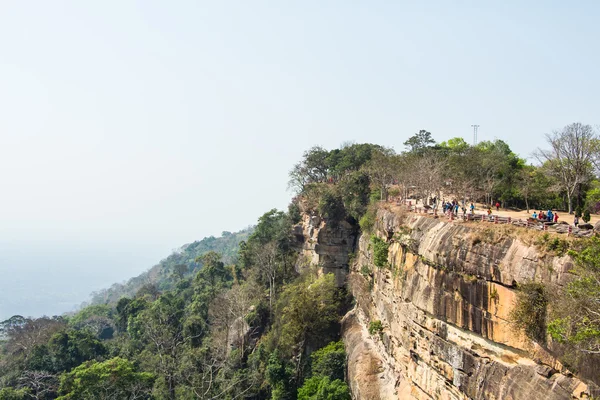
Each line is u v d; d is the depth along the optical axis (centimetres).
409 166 6850
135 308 12344
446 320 3947
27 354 8912
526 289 3002
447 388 3884
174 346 7950
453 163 7156
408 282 4831
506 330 3241
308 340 7388
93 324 13775
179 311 11062
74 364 8800
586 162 5562
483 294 3491
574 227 3194
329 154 11069
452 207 4875
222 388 6831
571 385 2658
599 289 2333
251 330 8625
